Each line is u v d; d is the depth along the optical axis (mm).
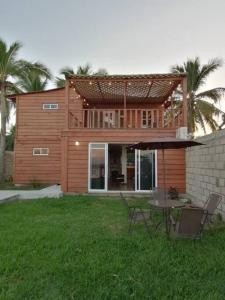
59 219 6910
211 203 5969
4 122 17375
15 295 2977
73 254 4281
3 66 17000
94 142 12094
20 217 7090
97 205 9195
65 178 12023
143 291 3039
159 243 4801
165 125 13938
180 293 3018
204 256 4137
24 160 17172
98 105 16891
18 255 4223
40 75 18938
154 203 6242
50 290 3111
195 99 24406
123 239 5086
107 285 3207
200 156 9219
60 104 17344
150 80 11891
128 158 16078
